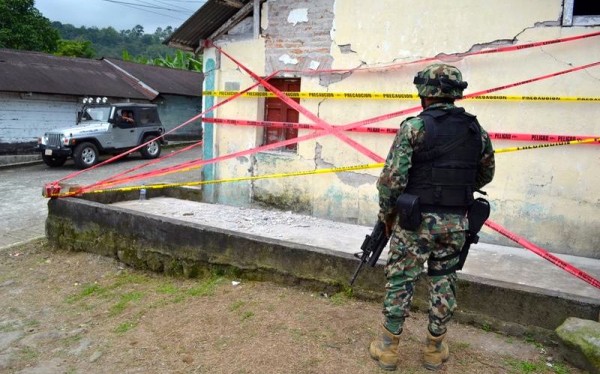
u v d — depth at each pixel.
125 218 5.47
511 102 4.98
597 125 4.61
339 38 6.04
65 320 4.30
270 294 4.25
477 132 2.78
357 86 5.96
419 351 3.23
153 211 6.55
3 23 24.00
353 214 6.05
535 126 4.89
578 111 4.68
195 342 3.59
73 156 14.57
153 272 5.25
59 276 5.39
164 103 20.91
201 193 7.62
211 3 6.54
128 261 5.46
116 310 4.37
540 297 3.38
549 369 3.03
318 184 6.34
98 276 5.30
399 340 3.26
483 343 3.36
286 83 6.77
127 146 16.02
